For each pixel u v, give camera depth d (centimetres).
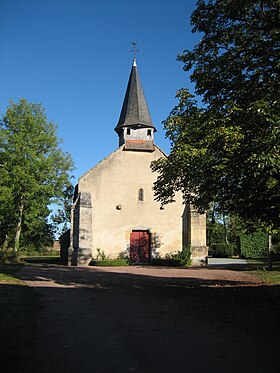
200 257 2648
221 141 977
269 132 905
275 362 545
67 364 534
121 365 532
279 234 2095
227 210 1296
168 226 2769
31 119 3116
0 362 508
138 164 2819
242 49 1147
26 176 2852
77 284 1480
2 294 1080
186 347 621
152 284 1503
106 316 868
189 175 1109
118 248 2673
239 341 657
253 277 1759
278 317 855
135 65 3228
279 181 995
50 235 4131
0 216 2877
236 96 1109
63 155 3706
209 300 1100
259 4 1099
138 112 3038
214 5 1157
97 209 2684
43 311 910
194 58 1230
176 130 1208
